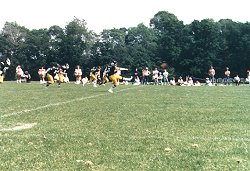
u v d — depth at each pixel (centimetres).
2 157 1074
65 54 14275
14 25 15425
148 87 5331
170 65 13550
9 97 3150
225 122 1694
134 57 13800
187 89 4700
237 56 13075
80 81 7431
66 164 1002
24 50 14662
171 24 13638
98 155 1092
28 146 1209
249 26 13300
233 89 4750
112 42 14762
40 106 2403
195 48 13075
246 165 986
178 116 1908
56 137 1348
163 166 979
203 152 1122
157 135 1388
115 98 3080
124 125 1619
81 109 2238
